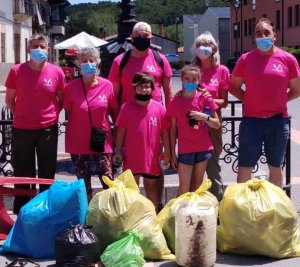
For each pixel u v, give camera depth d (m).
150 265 5.11
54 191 5.38
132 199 5.25
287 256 5.30
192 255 4.96
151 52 6.28
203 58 6.08
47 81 6.14
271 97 5.94
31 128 6.18
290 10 51.62
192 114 5.77
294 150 11.64
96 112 5.95
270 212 5.15
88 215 5.30
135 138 5.88
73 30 93.19
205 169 6.06
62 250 4.95
